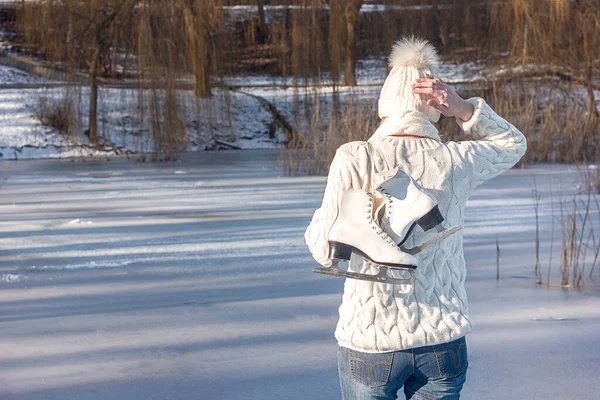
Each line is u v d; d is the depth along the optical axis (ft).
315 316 17.25
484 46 77.66
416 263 6.77
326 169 51.62
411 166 7.20
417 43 7.66
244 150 77.61
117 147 74.74
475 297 18.89
